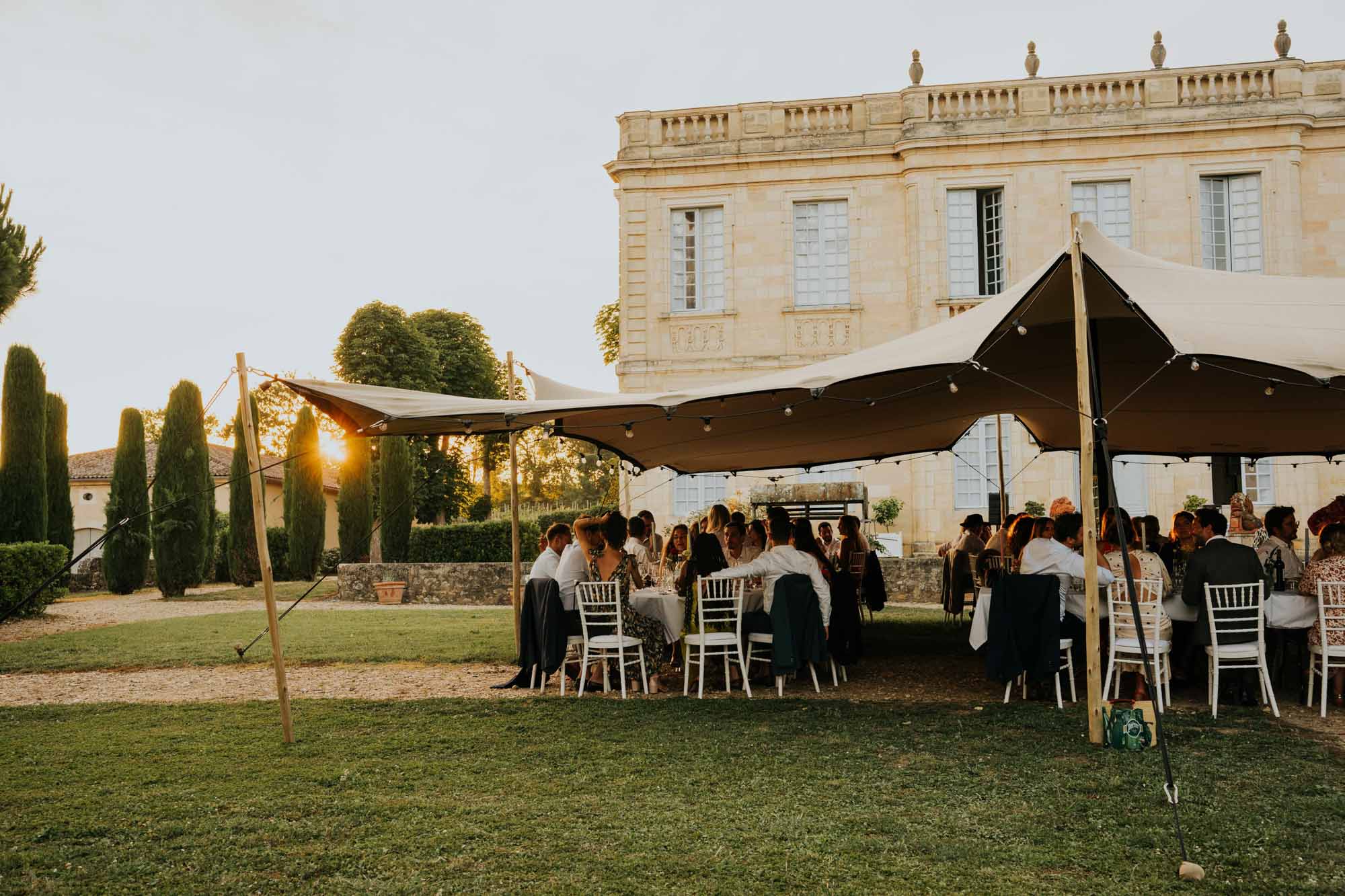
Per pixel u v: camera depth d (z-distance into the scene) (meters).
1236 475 15.96
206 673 10.34
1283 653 8.71
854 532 11.83
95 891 4.13
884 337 20.66
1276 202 19.67
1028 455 20.23
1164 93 20.09
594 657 8.73
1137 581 7.59
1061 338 9.33
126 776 5.96
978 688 8.65
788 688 8.84
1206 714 7.32
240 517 26.00
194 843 4.70
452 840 4.68
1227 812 4.91
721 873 4.22
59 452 22.58
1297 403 10.73
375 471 34.50
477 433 9.32
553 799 5.34
